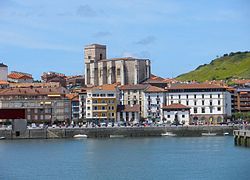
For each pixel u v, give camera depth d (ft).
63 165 572.10
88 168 547.90
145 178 483.92
